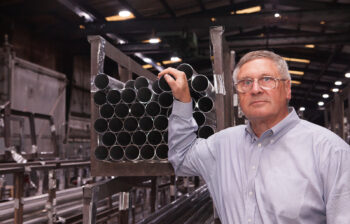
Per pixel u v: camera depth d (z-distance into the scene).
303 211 1.22
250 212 1.32
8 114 4.47
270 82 1.32
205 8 10.87
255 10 10.80
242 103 1.37
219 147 1.53
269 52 1.36
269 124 1.37
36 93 7.19
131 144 1.89
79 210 4.94
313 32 12.48
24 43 10.20
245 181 1.37
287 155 1.29
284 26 12.52
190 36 10.37
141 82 1.91
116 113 1.90
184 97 1.61
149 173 1.88
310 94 22.27
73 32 10.26
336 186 1.16
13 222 3.83
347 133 5.76
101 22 9.95
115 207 5.32
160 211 3.06
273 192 1.27
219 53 1.91
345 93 5.62
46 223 4.09
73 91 12.32
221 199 1.48
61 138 7.16
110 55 2.42
